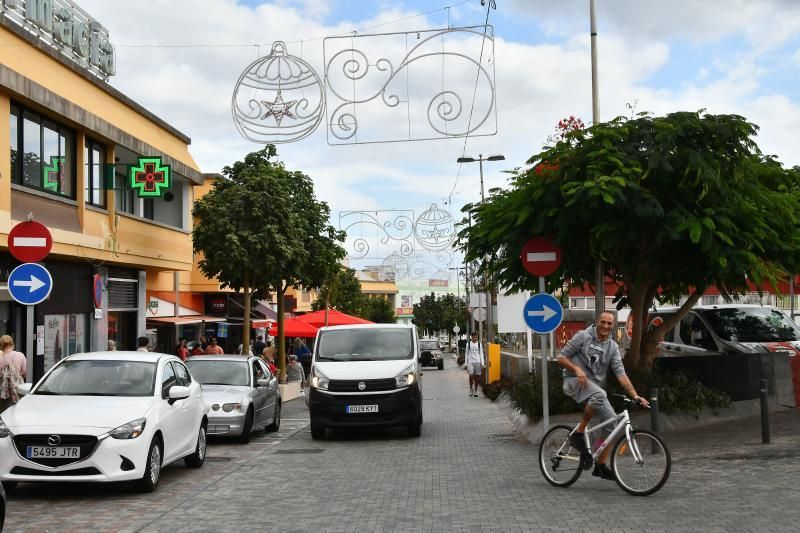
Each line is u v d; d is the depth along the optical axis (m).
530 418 16.48
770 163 15.35
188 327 40.66
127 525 8.77
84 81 21.23
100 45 21.80
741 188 13.64
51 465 10.10
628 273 15.95
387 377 17.09
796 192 15.22
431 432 18.66
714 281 15.09
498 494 10.05
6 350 14.48
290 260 27.53
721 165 13.38
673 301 18.03
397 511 9.18
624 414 9.77
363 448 15.84
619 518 8.28
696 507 8.62
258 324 42.28
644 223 13.09
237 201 26.59
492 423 20.50
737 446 12.59
